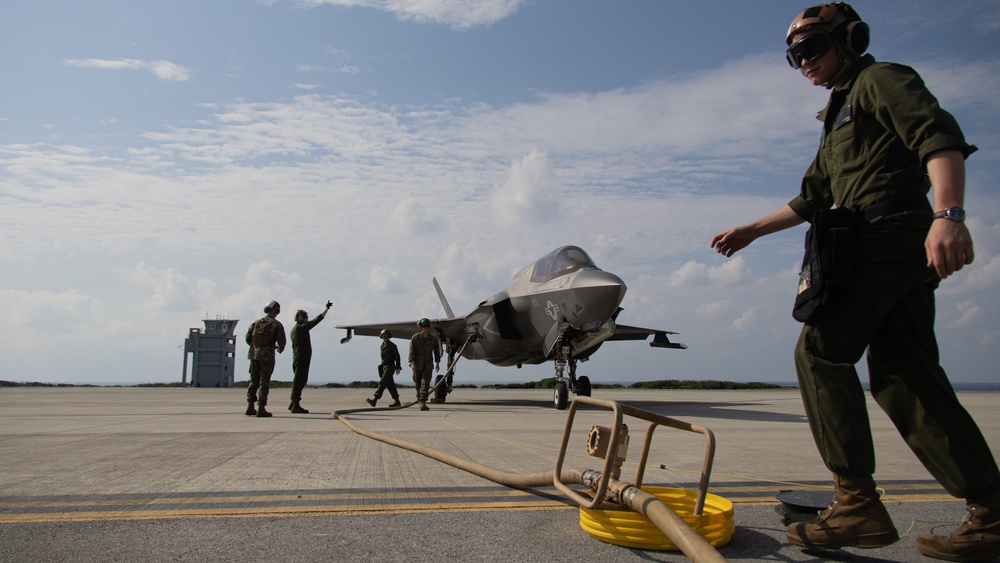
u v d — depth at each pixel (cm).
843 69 293
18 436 806
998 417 1289
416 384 1563
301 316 1343
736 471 533
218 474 500
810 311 272
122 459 586
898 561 278
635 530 290
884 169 267
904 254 259
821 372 276
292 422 1070
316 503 391
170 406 1680
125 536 312
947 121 234
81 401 2039
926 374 273
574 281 1420
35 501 396
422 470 523
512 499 405
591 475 325
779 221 347
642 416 304
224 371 5872
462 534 318
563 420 1146
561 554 283
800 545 285
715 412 1431
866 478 271
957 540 270
